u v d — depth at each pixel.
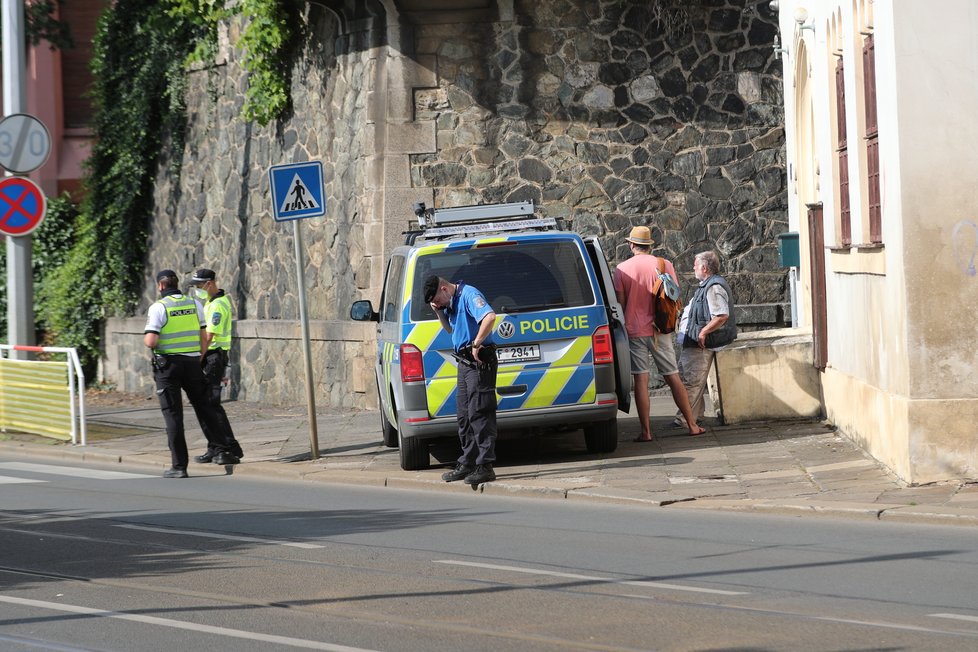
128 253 41.59
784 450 20.86
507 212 24.05
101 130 42.28
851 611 11.11
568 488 18.44
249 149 36.44
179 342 22.45
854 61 20.52
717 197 30.94
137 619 11.45
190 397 22.89
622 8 30.69
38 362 28.08
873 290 19.69
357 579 12.95
